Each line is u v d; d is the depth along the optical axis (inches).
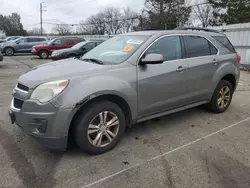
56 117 107.4
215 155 124.3
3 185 99.3
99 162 116.8
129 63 130.0
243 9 1157.1
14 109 117.8
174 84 147.4
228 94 189.9
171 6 1590.8
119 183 101.4
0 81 319.3
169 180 103.7
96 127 120.0
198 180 103.7
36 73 121.4
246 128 159.8
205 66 165.0
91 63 134.4
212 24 1455.5
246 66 463.8
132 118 133.1
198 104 171.0
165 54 145.6
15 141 137.0
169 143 137.2
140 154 124.5
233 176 106.5
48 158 119.7
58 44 698.8
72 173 108.0
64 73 116.0
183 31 160.1
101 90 114.8
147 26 1707.7
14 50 793.6
